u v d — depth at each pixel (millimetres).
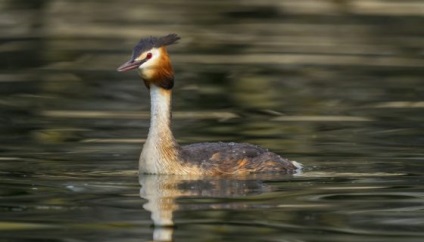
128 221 11398
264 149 14617
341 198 12523
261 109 19859
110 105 20359
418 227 11133
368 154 15406
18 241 10555
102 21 33438
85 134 17203
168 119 14070
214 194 12781
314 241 10570
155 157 13992
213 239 10625
